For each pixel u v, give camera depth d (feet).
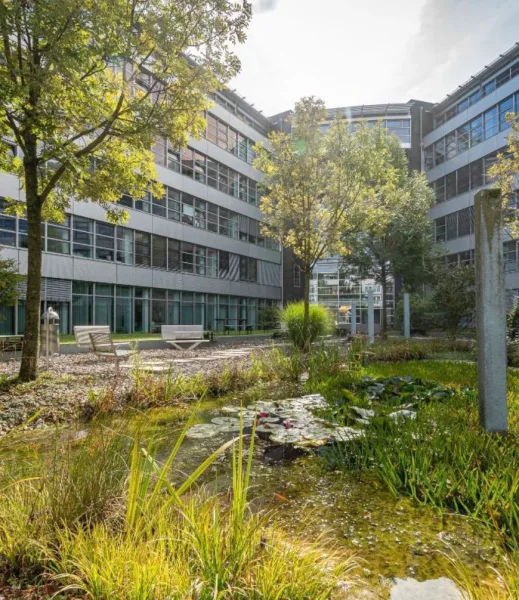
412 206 69.26
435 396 15.85
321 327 41.01
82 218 62.85
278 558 5.15
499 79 87.30
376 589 5.19
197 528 5.33
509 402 14.28
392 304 112.98
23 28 17.25
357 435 11.82
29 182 21.38
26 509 6.23
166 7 21.68
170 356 37.63
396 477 8.63
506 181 42.14
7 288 33.91
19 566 5.42
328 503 7.84
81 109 20.59
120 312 69.77
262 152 40.78
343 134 39.06
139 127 22.63
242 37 22.82
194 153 87.92
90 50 18.37
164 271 79.10
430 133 107.86
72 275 60.70
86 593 4.83
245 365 27.63
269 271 114.32
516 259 78.95
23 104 18.51
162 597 4.39
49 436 12.05
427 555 6.03
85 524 6.02
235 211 100.48
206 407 16.99
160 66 23.53
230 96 99.66
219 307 95.76
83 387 19.90
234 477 5.41
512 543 6.27
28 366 20.67
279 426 13.44
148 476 6.11
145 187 28.55
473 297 44.24
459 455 8.70
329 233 39.93
